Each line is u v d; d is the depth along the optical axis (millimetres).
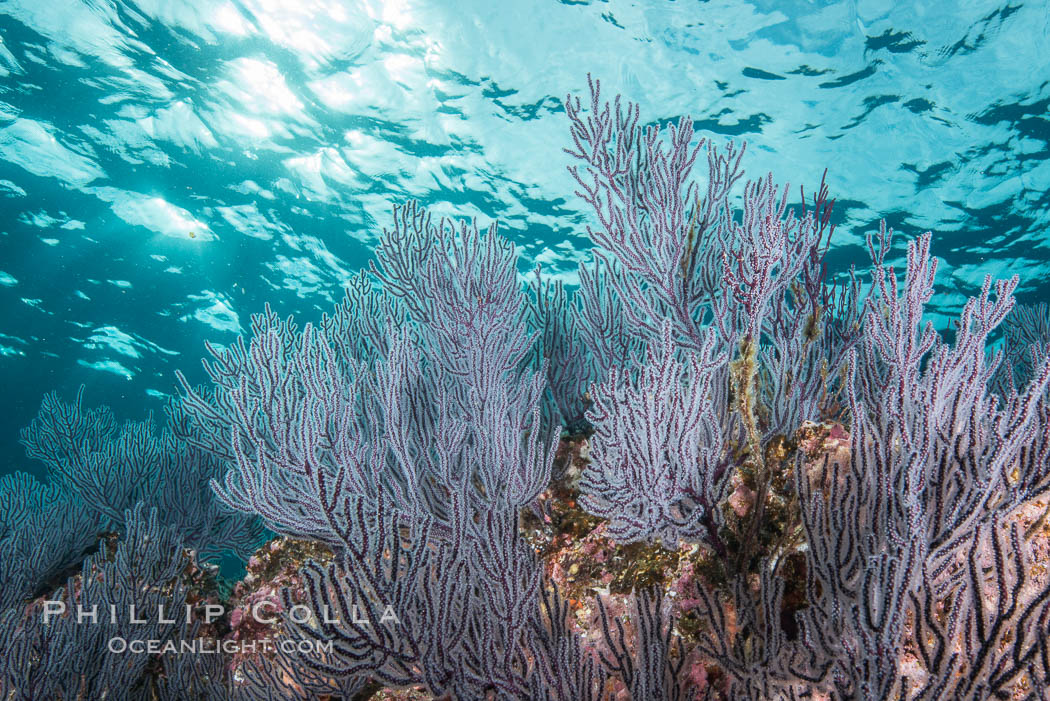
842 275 15945
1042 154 11977
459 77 12062
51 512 8430
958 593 1970
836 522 2545
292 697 4379
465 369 4926
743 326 4258
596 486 3291
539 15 10742
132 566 6070
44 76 12594
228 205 16000
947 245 14586
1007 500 2248
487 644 2818
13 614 5246
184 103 13242
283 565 5934
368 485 4230
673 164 4152
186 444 9188
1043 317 8750
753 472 3637
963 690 1979
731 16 10289
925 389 2369
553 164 13727
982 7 9633
